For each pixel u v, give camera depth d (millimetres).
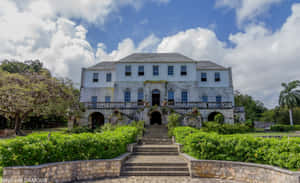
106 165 8523
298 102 39438
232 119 23625
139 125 19141
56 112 21641
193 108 22922
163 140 15547
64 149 7867
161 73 28359
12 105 18641
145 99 26297
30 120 30562
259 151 8094
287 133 23641
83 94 29953
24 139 7230
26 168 6379
